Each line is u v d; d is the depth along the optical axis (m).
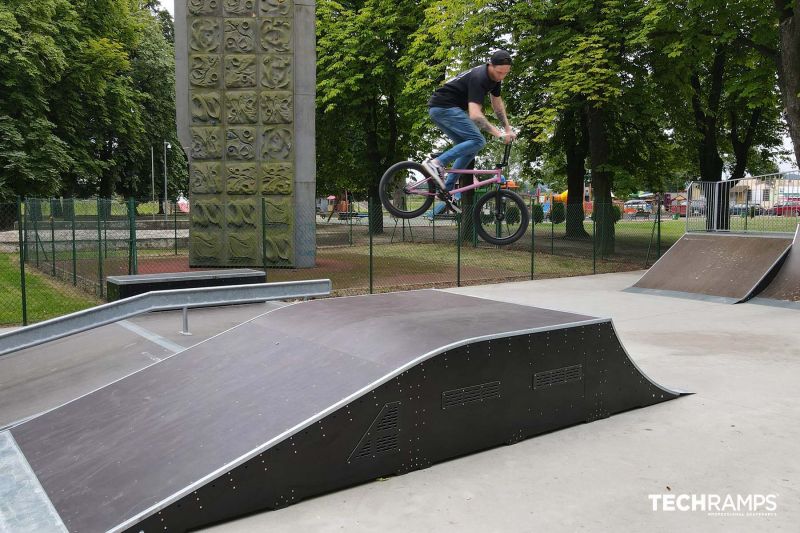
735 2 16.50
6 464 4.46
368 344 5.14
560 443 5.26
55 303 12.91
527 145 29.28
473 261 21.52
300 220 18.09
